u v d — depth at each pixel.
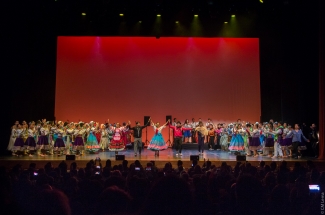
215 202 4.16
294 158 12.00
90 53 16.08
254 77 15.93
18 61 14.05
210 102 16.03
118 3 12.98
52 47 15.38
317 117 13.63
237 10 13.16
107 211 2.04
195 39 16.23
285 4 12.62
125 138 14.59
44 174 4.56
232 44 16.12
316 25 12.70
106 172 5.50
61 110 15.77
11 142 12.61
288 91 14.35
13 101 14.09
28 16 13.60
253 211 2.67
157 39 16.27
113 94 16.03
